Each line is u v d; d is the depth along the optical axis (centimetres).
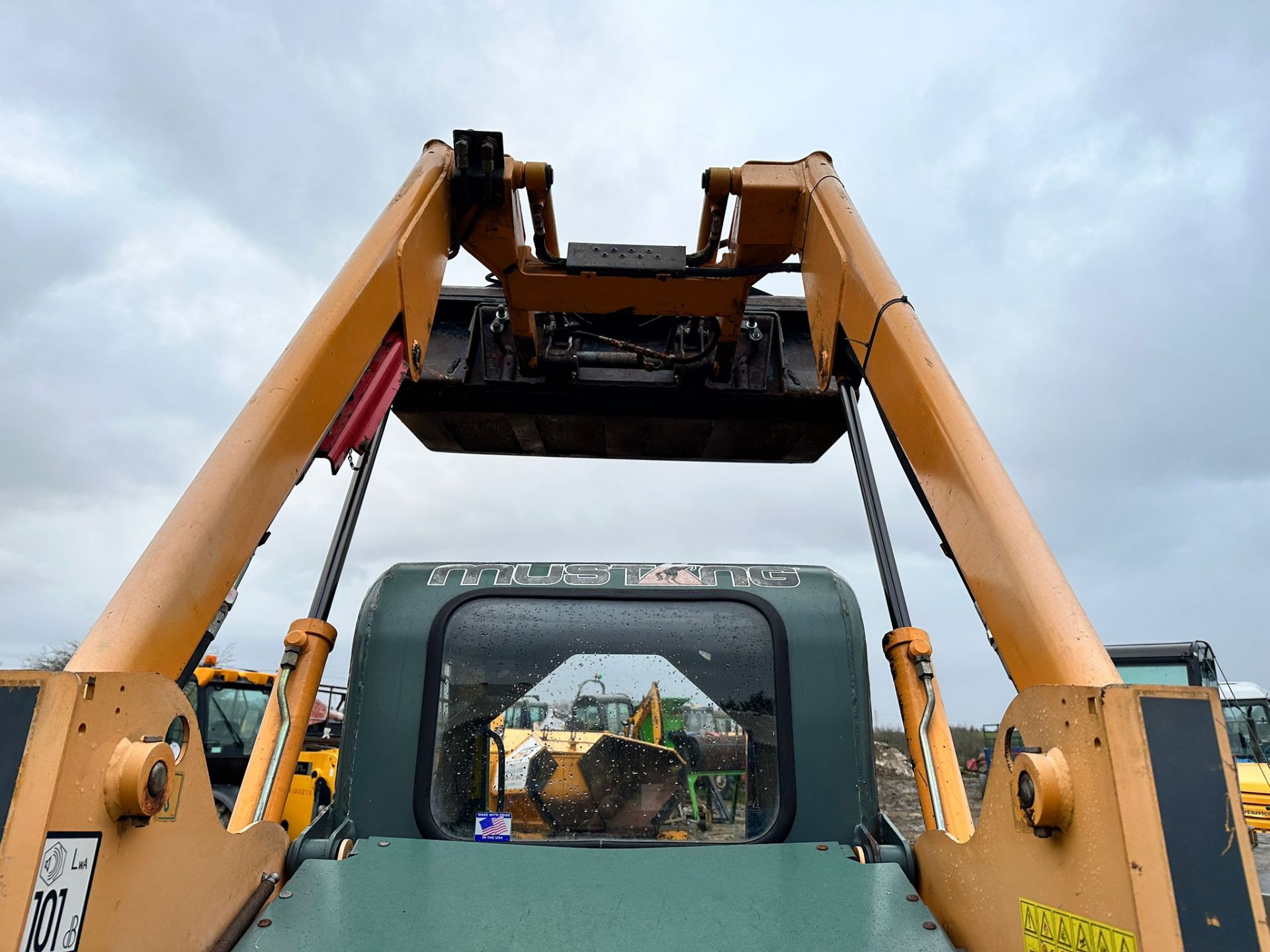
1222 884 125
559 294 353
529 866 208
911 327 253
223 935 172
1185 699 133
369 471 296
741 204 336
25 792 118
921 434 240
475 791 240
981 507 208
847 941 180
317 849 213
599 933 181
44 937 117
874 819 238
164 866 149
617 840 235
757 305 406
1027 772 149
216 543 192
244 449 206
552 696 250
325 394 238
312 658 253
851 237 291
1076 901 138
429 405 414
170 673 176
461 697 250
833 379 372
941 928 186
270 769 230
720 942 179
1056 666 174
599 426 432
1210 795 129
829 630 256
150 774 137
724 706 249
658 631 258
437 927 181
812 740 243
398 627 257
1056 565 189
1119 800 129
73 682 125
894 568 285
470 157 320
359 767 242
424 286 309
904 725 257
